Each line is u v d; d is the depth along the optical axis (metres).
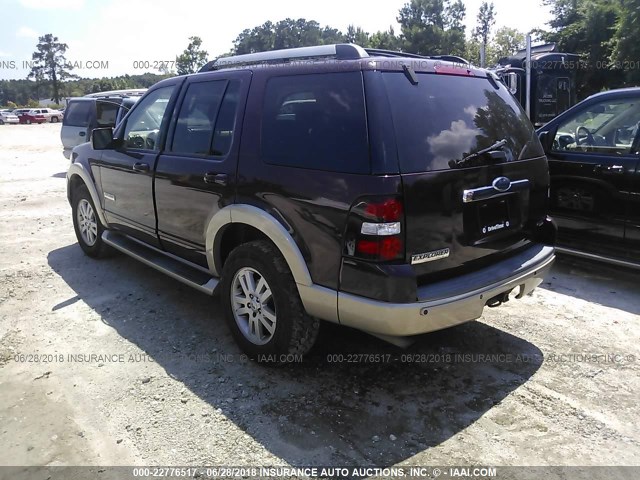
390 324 2.86
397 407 3.16
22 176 12.70
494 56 55.22
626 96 4.96
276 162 3.29
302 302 3.24
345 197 2.90
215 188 3.69
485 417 3.07
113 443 2.84
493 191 3.25
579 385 3.39
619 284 5.08
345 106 3.01
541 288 5.02
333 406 3.17
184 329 4.16
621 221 4.88
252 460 2.71
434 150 3.00
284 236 3.21
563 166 5.23
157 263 4.50
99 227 5.61
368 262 2.84
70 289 4.98
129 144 4.87
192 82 4.18
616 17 30.95
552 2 39.28
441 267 3.05
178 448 2.80
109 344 3.92
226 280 3.69
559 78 12.97
